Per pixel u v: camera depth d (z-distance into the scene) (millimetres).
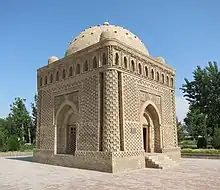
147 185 10352
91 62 16797
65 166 17516
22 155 31203
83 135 16359
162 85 20250
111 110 14930
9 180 12031
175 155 20469
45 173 14234
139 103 17188
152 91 18812
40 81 21750
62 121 19578
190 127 50562
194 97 36344
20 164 19391
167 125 20297
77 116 17234
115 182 11102
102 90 15805
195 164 18797
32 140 54719
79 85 17422
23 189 9844
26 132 53938
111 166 14141
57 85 19578
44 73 21312
